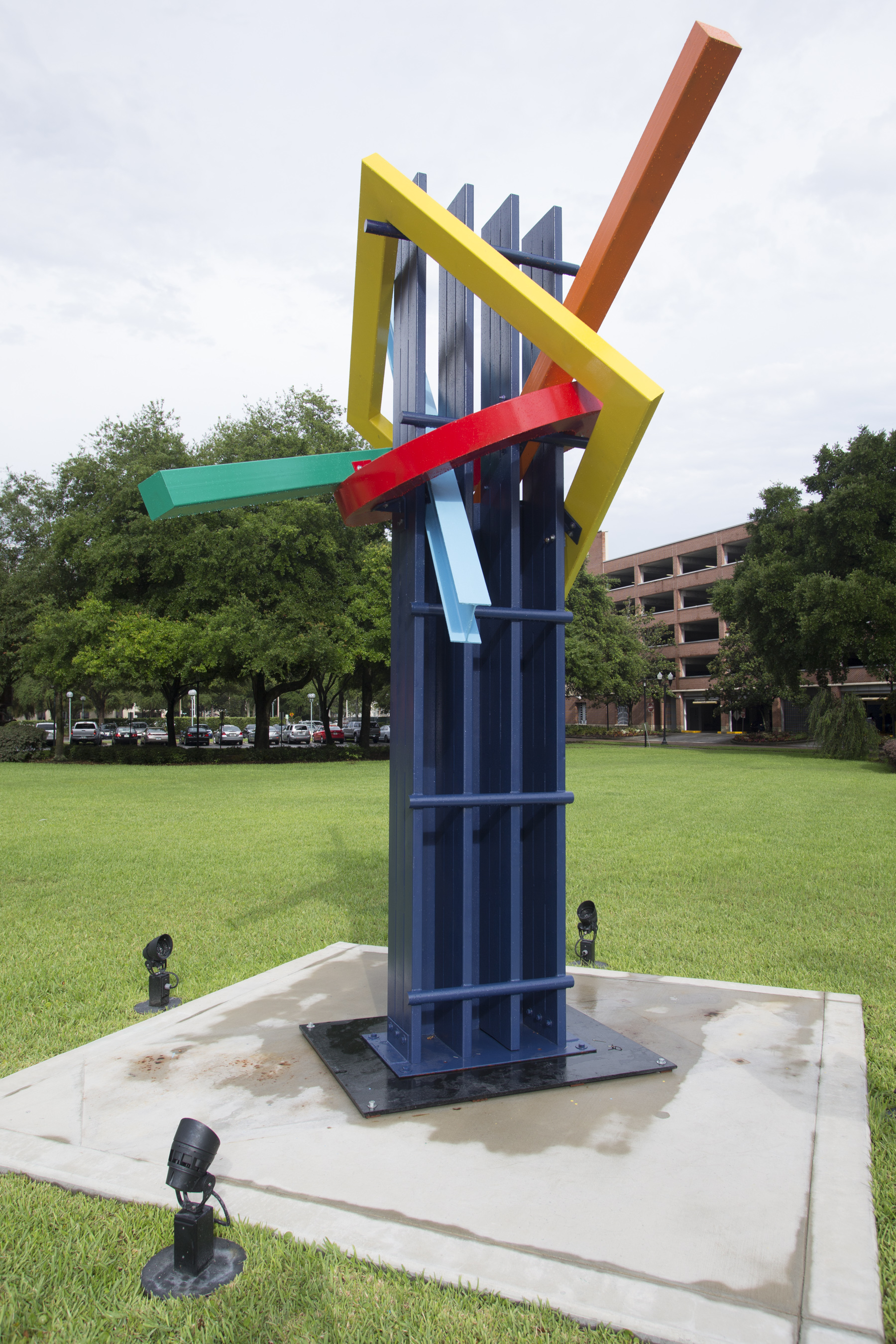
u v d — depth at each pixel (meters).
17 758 30.67
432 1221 2.51
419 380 3.77
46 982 5.15
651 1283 2.23
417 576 3.71
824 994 4.72
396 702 3.97
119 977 5.27
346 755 31.30
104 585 27.58
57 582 30.30
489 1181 2.74
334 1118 3.19
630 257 3.39
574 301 3.62
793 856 9.62
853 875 8.48
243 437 30.64
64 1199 2.69
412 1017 3.57
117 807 14.92
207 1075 3.60
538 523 3.93
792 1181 2.75
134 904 7.33
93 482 29.77
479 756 4.02
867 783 19.69
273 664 26.06
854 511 28.06
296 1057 3.80
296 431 31.34
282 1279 2.28
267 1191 2.68
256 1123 3.15
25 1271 2.35
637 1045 3.88
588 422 3.54
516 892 3.75
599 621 39.88
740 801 15.52
